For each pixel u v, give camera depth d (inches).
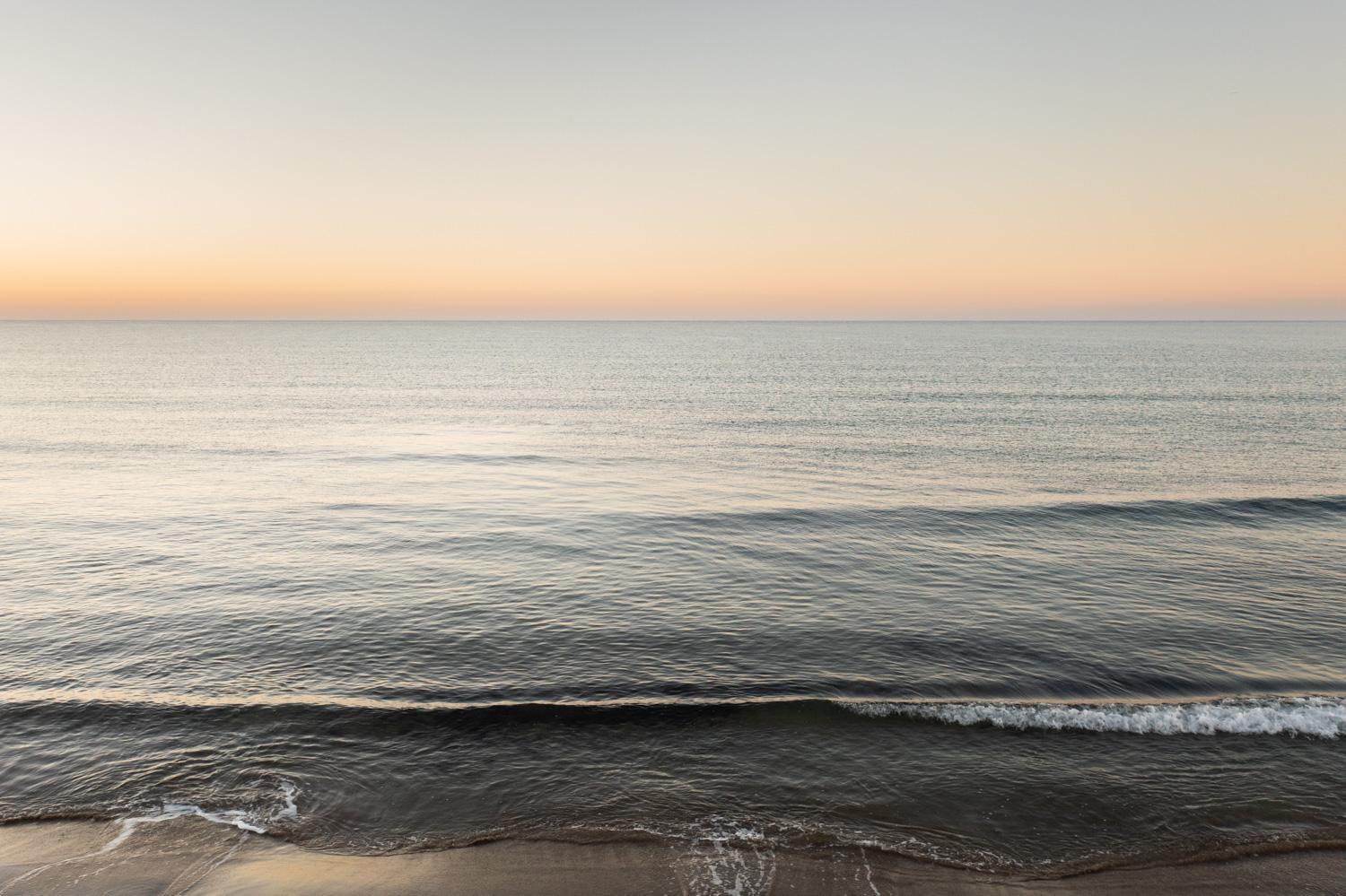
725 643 694.5
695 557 956.0
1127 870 397.4
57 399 2736.2
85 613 753.0
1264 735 528.1
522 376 4079.7
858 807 451.2
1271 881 388.2
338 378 3868.1
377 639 700.0
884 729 539.8
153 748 509.4
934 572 898.7
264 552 963.3
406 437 1973.4
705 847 414.3
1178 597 810.2
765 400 2805.1
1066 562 935.0
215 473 1485.0
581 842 417.4
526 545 1003.3
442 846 414.6
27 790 461.4
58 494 1278.3
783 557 957.8
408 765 494.3
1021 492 1307.8
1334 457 1603.1
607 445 1849.2
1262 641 697.0
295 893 372.5
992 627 733.3
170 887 376.5
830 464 1590.8
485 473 1505.9
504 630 722.2
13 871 386.6
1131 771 487.2
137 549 973.2
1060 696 600.4
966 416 2290.8
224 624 730.2
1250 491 1296.8
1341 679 624.7
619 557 955.3
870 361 4916.3
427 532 1066.1
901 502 1237.7
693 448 1791.3
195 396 2920.8
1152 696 600.1
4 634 700.0
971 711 557.9
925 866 399.5
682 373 4163.4
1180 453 1664.6
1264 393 2763.3
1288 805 451.2
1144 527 1089.4
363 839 420.8
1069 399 2662.4
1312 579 864.9
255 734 529.0
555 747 517.0
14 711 553.0
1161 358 4960.6
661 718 554.6
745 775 485.1
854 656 669.3
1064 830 430.9
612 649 680.4
